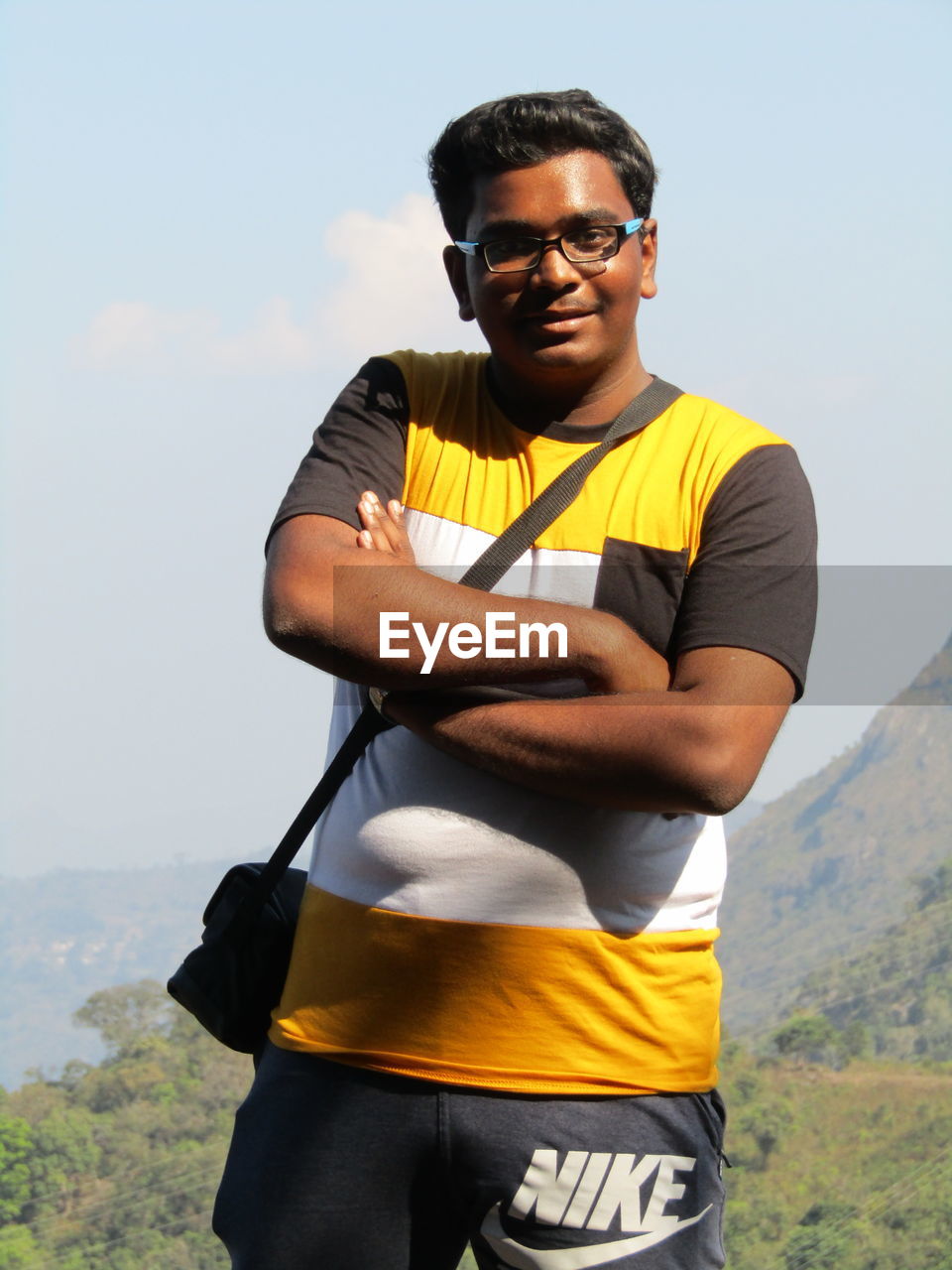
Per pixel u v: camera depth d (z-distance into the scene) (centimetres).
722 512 184
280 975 204
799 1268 4000
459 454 197
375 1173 182
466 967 179
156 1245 4419
